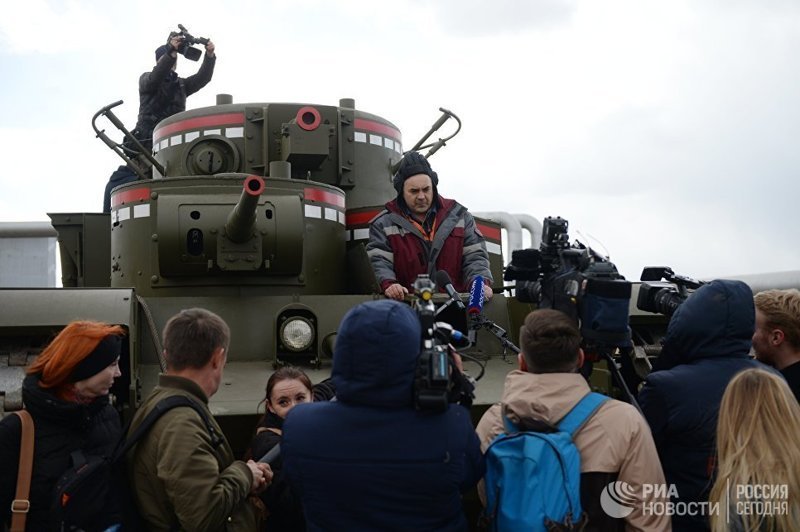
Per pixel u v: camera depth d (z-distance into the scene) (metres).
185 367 4.69
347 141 11.45
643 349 8.12
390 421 4.13
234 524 4.68
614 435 4.26
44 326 6.59
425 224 8.03
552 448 4.15
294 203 9.02
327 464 4.12
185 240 8.67
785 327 5.66
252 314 8.30
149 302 8.14
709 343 5.00
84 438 4.72
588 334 4.93
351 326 4.18
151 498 4.50
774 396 4.11
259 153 10.98
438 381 4.05
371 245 7.90
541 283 5.48
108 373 4.79
